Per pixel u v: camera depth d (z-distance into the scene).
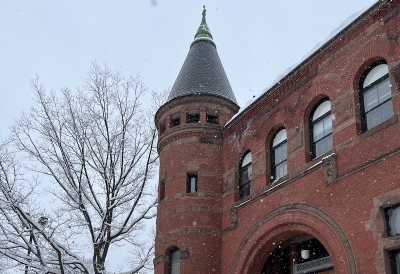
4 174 21.11
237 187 19.22
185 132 20.97
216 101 21.62
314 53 15.82
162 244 19.50
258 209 17.05
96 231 22.75
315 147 15.59
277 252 18.53
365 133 13.11
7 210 21.02
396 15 13.06
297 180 15.35
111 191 22.88
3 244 19.83
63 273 19.34
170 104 21.91
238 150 19.62
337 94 14.60
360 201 12.64
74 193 22.45
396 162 11.86
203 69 22.84
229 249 18.30
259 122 18.55
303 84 16.41
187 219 19.19
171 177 20.44
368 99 13.81
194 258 18.47
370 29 13.89
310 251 16.94
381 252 11.60
